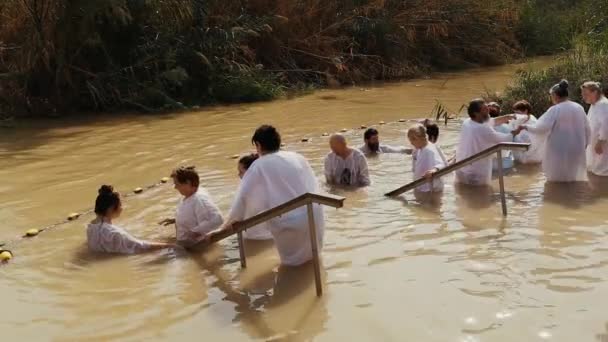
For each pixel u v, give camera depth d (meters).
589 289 4.92
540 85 12.72
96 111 15.35
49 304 5.03
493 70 23.52
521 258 5.55
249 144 10.81
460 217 6.72
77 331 4.59
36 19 14.58
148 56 16.14
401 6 23.53
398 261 5.59
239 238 5.55
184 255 5.95
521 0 28.03
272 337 4.41
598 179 8.16
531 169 8.82
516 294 4.88
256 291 5.14
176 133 12.10
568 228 6.29
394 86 19.64
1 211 7.36
